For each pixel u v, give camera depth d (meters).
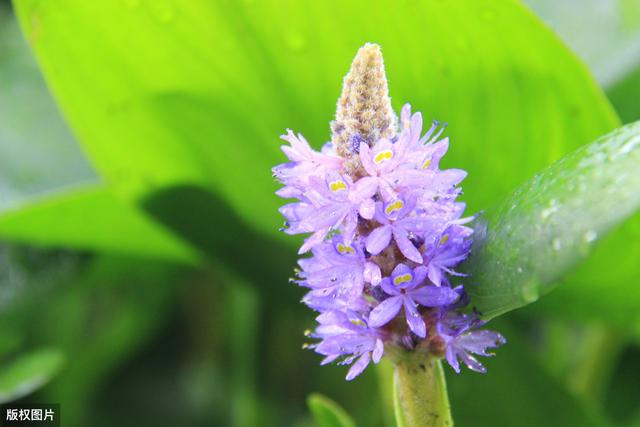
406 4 0.57
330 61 0.59
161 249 0.72
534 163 0.60
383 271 0.50
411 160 0.50
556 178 0.49
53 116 0.83
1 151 0.78
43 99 0.84
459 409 0.65
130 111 0.63
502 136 0.59
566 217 0.48
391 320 0.51
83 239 0.71
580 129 0.58
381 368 0.62
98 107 0.63
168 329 0.85
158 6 0.59
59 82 0.62
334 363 0.79
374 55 0.50
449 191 0.50
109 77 0.62
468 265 0.51
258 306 0.72
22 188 0.76
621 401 0.79
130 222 0.69
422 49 0.58
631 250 0.59
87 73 0.61
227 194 0.65
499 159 0.60
